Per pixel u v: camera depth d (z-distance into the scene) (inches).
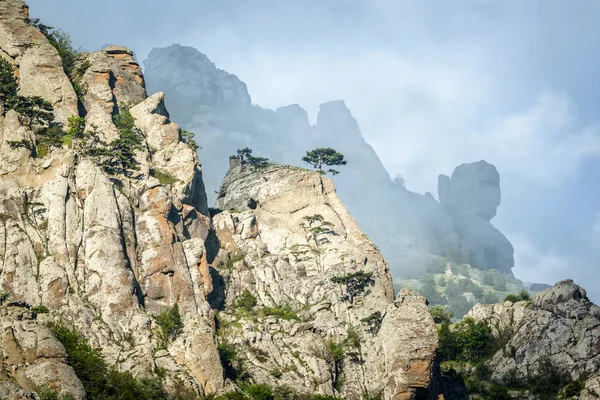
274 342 7396.7
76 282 6879.9
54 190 7199.8
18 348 5871.1
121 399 5959.6
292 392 6943.9
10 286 6673.2
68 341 6269.7
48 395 5600.4
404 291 7642.7
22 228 6973.4
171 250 7386.8
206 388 6614.2
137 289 7111.2
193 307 7268.7
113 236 7111.2
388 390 7126.0
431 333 7229.3
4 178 7219.5
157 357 6628.9
